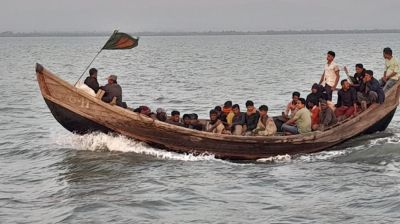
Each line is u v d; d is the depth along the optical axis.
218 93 35.16
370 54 84.00
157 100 31.92
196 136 15.68
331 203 12.07
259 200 12.45
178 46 160.62
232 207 12.01
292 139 15.82
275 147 15.84
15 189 13.55
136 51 118.38
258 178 14.09
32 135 20.05
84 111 15.70
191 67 62.34
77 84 16.19
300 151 16.14
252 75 49.28
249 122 16.42
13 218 11.49
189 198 12.60
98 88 16.34
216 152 15.86
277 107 28.08
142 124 15.78
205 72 54.09
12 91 36.62
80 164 15.41
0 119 24.20
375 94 17.30
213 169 14.94
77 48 147.88
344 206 11.85
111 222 11.15
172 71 56.06
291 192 12.95
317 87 17.22
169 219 11.31
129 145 16.17
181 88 38.69
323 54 90.62
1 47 164.12
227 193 12.97
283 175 14.30
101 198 12.64
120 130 16.02
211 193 12.97
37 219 11.42
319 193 12.79
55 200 12.64
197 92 35.97
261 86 39.12
